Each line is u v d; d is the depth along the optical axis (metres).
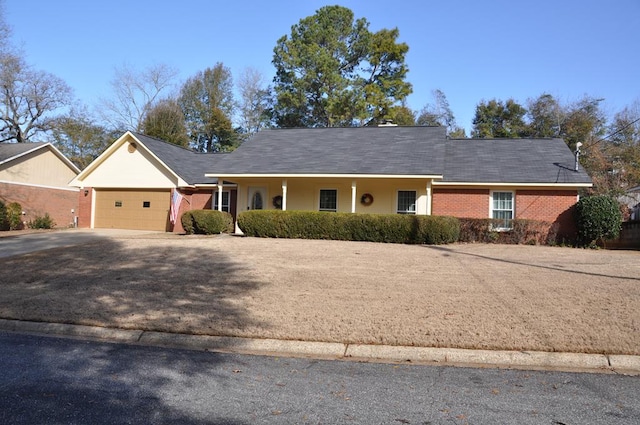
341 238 17.09
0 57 32.56
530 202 18.92
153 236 18.78
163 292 8.74
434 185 19.47
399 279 9.59
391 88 42.56
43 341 6.66
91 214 24.48
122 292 8.75
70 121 44.06
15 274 10.39
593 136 38.12
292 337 6.45
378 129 23.06
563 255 13.59
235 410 4.23
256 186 21.59
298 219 17.41
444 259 12.09
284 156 20.92
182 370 5.39
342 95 39.53
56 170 30.69
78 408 4.23
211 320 7.13
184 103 48.31
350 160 19.66
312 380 5.07
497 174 19.28
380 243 16.03
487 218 18.31
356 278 9.66
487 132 44.25
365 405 4.37
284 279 9.59
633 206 28.72
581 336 6.17
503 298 8.08
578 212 17.75
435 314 7.22
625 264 11.72
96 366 5.51
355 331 6.54
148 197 23.75
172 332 6.80
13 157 27.17
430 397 4.59
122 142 24.08
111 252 12.69
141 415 4.10
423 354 5.92
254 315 7.32
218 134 48.03
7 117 39.66
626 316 6.97
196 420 4.01
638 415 4.16
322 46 42.38
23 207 26.94
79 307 7.91
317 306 7.73
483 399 4.54
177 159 24.78
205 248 13.45
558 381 5.08
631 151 33.38
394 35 43.19
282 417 4.09
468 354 5.84
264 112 48.47
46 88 41.00
